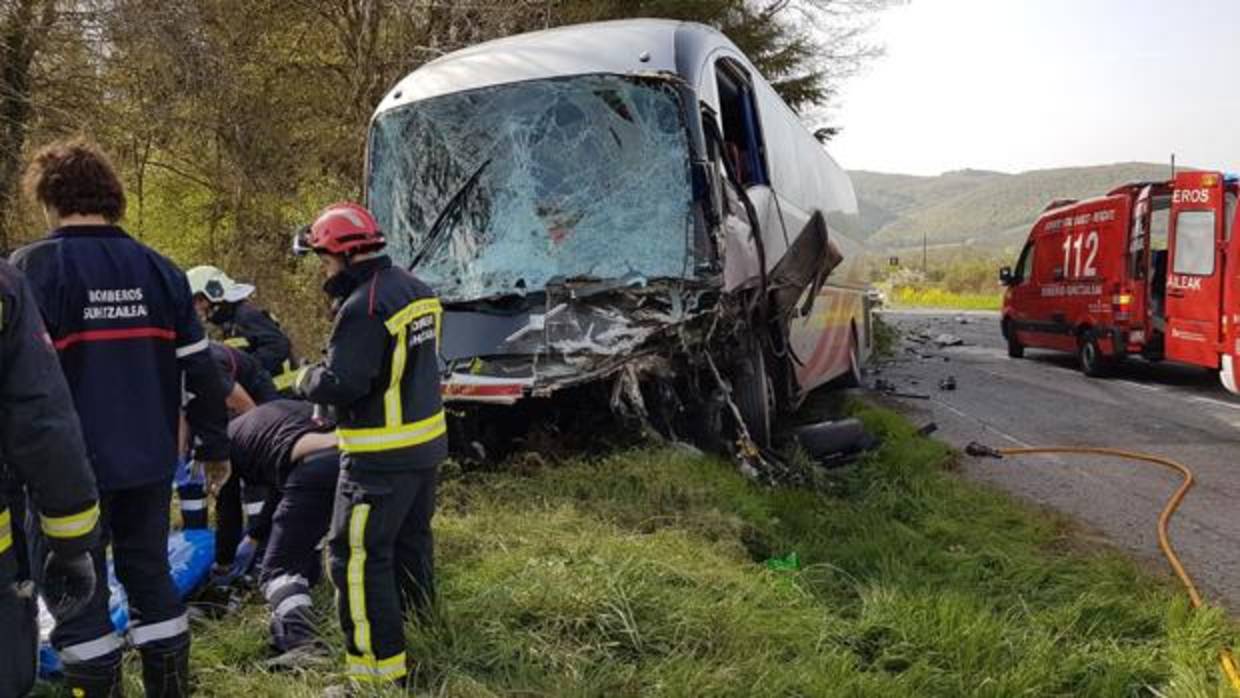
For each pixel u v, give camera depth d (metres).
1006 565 5.00
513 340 5.88
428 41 13.35
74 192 3.05
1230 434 9.23
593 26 6.76
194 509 4.64
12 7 10.16
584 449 6.04
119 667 3.08
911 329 24.23
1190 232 11.19
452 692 3.33
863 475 6.84
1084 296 13.92
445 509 5.25
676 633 3.70
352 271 3.41
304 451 4.10
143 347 3.09
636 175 6.08
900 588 4.39
